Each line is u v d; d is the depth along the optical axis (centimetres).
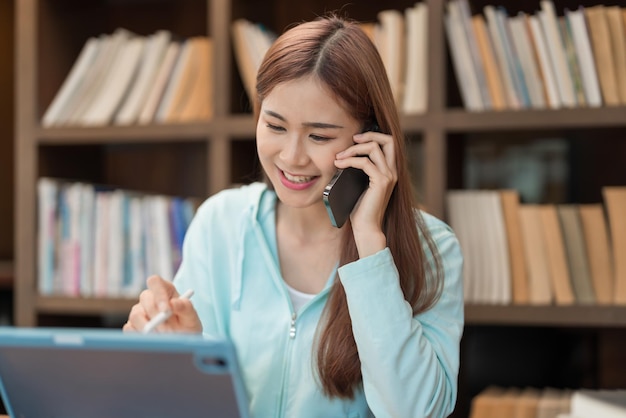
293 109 136
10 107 320
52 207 255
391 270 137
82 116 256
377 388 132
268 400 147
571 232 224
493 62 226
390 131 145
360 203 143
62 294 254
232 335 151
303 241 156
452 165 239
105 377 102
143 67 254
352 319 135
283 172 142
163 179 286
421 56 232
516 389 239
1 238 318
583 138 253
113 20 289
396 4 268
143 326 130
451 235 157
